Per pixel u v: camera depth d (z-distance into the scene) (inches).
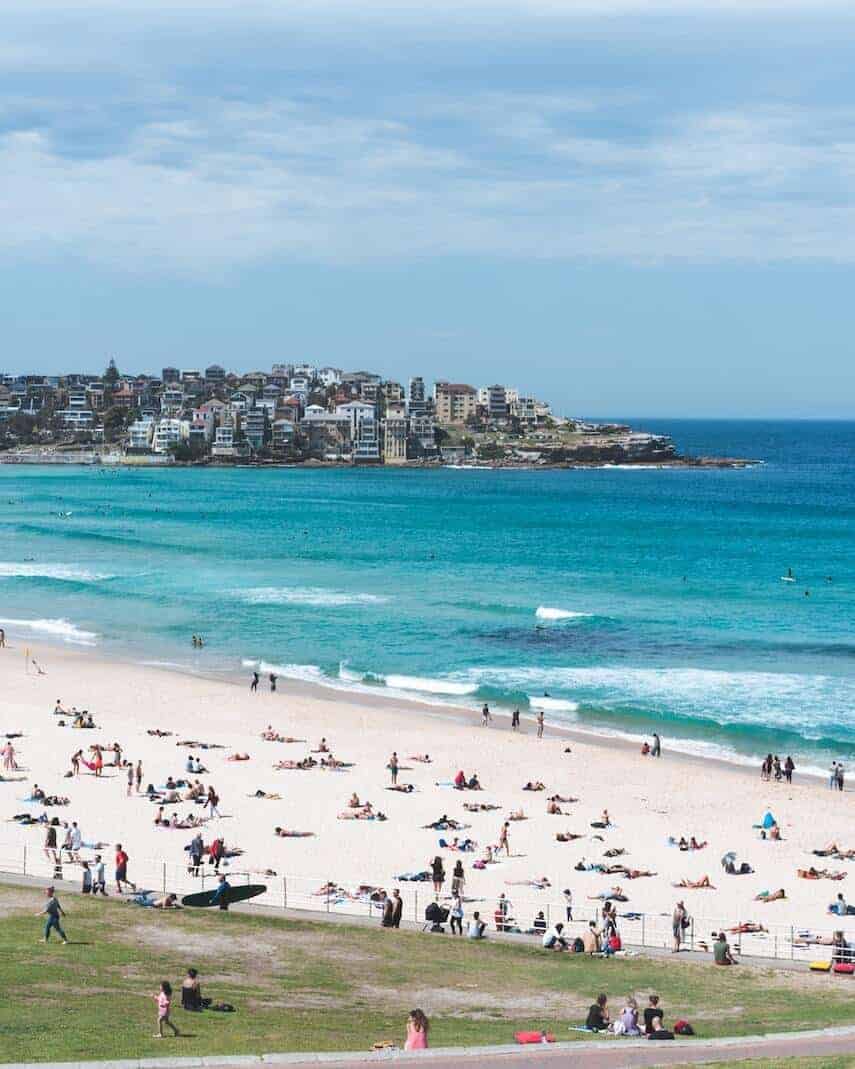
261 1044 1085.8
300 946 1563.7
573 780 2677.2
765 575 6254.9
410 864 2090.3
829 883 2038.6
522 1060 1042.1
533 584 5821.9
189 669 3878.0
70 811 2348.7
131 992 1282.0
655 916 1857.8
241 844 2175.2
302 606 5064.0
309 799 2487.7
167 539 7701.8
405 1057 1029.8
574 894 1966.0
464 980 1443.2
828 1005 1368.1
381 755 2861.7
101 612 4909.0
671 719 3248.0
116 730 3058.6
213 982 1355.8
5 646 4207.7
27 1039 1072.2
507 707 3400.6
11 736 2962.6
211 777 2645.2
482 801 2503.7
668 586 5802.2
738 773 2763.3
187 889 1866.4
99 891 1793.8
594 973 1513.3
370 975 1440.7
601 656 4087.1
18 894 1736.0
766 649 4224.9
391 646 4252.0
